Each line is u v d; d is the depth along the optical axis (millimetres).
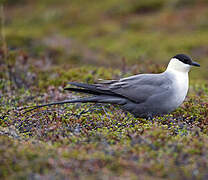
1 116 10406
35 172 6383
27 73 15562
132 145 7527
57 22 37250
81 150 7258
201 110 11094
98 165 6645
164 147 7320
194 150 7227
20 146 7320
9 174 6320
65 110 10961
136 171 6504
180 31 31031
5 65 15852
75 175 6297
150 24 33469
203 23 31781
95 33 32219
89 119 9977
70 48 25375
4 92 13773
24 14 40719
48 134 8586
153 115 10812
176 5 36750
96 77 15234
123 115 10539
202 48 26656
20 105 12078
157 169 6523
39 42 25047
